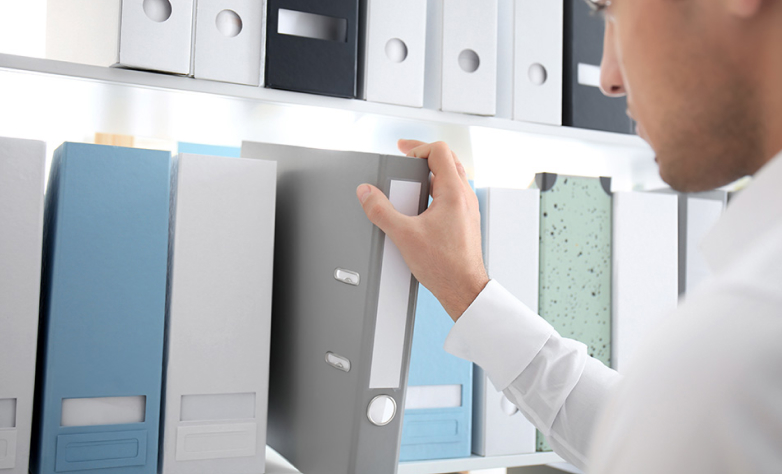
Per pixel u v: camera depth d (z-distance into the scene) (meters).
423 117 0.94
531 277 1.03
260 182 0.73
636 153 1.16
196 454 0.68
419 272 0.61
